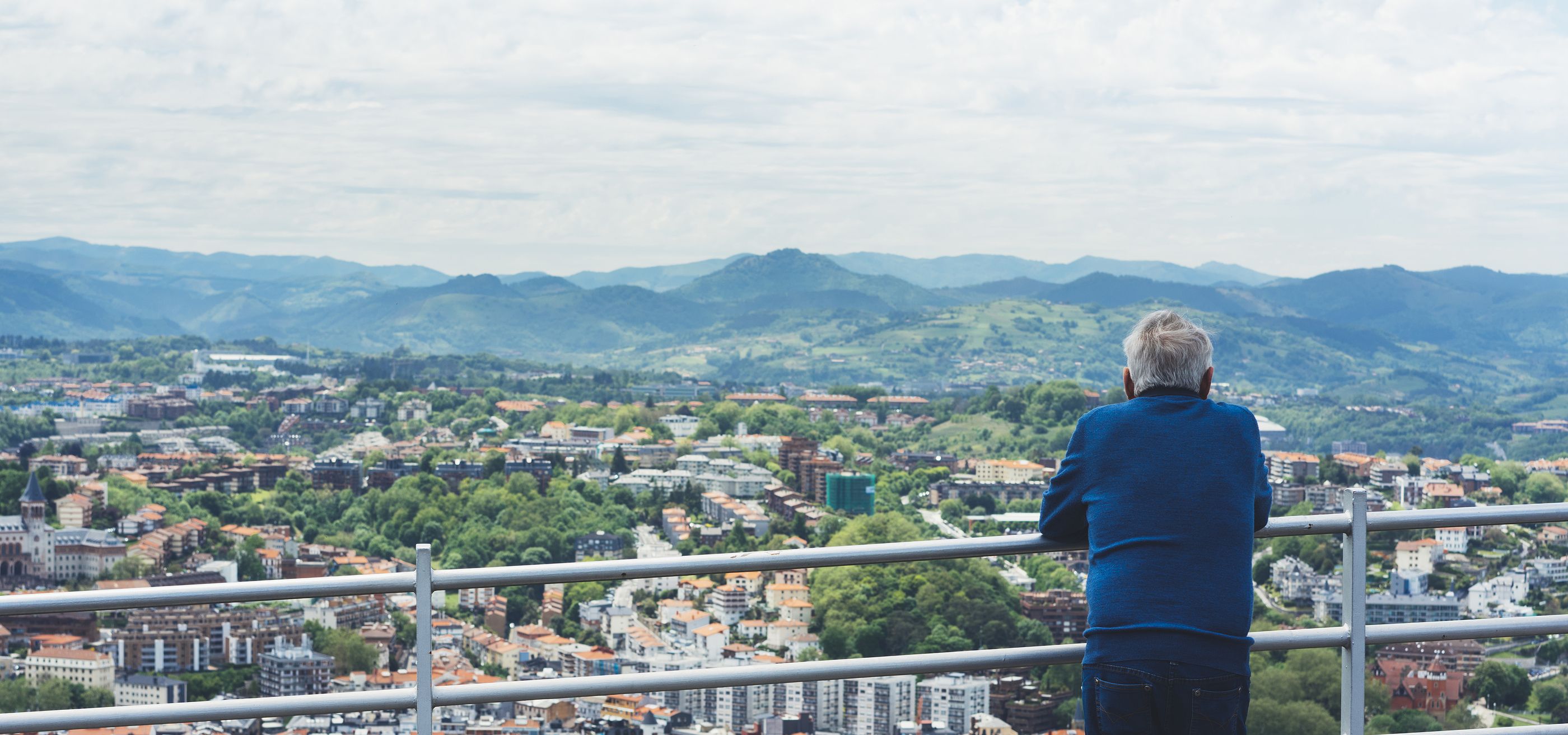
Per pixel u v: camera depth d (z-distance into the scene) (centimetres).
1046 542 416
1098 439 403
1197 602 372
